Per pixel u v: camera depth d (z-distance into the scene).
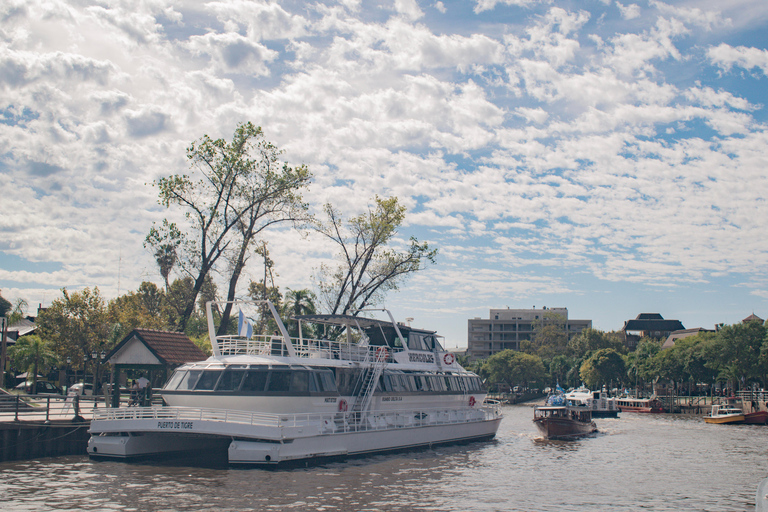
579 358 130.62
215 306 70.88
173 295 54.53
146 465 26.84
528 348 153.88
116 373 34.34
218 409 26.70
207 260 48.25
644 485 26.95
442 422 38.31
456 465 30.59
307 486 23.45
